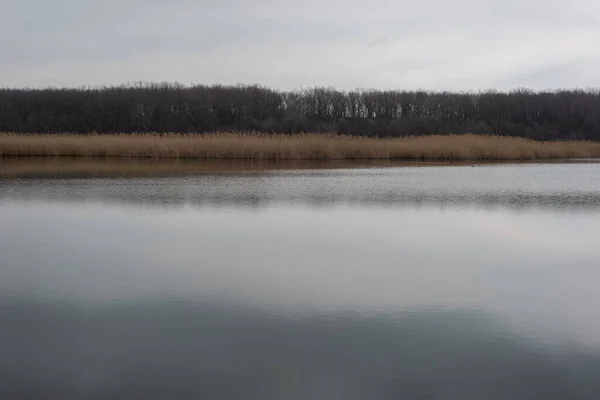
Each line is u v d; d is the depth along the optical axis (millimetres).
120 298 6645
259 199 14305
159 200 14039
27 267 7926
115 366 4949
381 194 15422
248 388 4602
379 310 6328
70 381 4680
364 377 4797
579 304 6613
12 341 5438
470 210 12953
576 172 23047
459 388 4641
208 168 24281
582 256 8812
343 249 9086
